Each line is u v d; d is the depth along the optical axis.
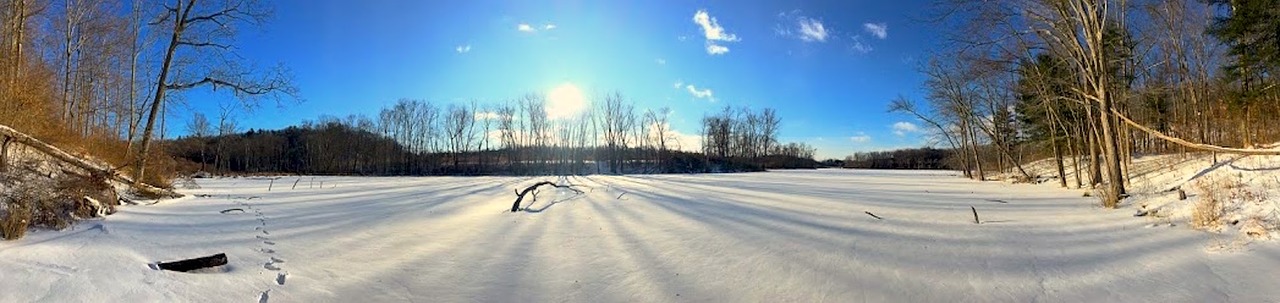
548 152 66.75
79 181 9.18
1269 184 10.49
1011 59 18.11
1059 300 5.35
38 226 7.38
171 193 14.61
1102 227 9.56
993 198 17.19
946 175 44.81
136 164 14.62
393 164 61.38
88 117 23.30
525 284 6.07
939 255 7.34
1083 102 17.50
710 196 18.55
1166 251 7.18
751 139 77.56
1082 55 15.74
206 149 59.97
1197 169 14.88
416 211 13.10
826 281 6.07
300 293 5.39
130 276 5.32
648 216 12.17
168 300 4.84
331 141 61.88
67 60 21.31
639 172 60.78
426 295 5.61
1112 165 14.84
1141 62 17.75
